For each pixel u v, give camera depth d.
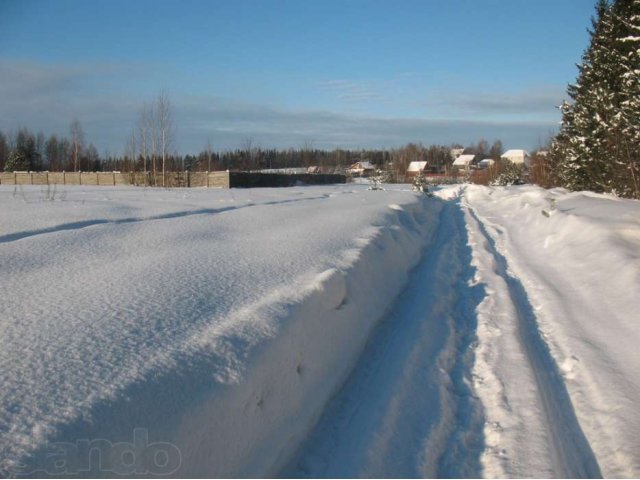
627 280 8.19
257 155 77.88
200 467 3.04
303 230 10.42
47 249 7.27
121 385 3.21
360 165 93.12
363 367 5.51
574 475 3.81
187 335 4.12
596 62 23.27
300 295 5.32
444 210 26.88
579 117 24.25
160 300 4.99
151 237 8.71
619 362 5.72
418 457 3.87
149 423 2.98
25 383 3.14
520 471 3.73
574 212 14.93
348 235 9.95
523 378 5.28
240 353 3.94
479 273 10.36
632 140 17.89
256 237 9.34
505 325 6.98
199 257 7.16
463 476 3.71
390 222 13.14
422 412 4.60
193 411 3.21
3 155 75.12
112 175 47.62
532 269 10.90
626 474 3.75
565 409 4.89
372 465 3.68
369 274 7.93
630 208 14.56
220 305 5.02
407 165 91.94
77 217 11.60
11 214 11.98
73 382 3.20
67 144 79.62
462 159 104.62
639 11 18.42
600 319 7.20
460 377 5.44
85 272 6.00
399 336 6.37
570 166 25.03
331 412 4.52
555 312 7.70
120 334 4.03
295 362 4.46
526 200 22.77
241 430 3.49
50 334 3.93
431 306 7.73
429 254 12.86
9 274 5.79
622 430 4.29
